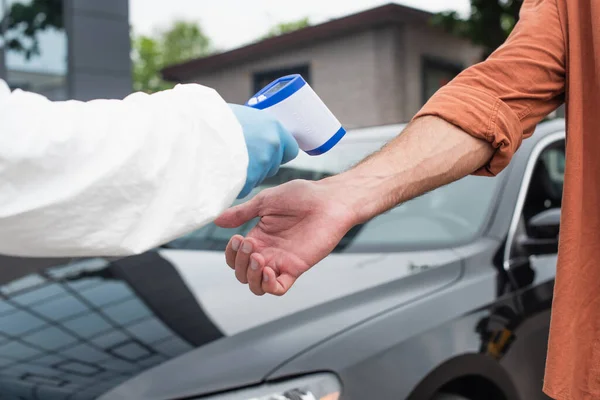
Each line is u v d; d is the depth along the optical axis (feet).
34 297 7.30
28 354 6.03
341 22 39.40
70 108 2.41
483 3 28.19
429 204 8.57
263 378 5.48
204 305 6.57
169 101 2.60
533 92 3.59
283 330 6.01
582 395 3.46
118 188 2.36
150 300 6.88
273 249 3.26
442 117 3.57
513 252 7.75
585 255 3.43
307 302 6.43
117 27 32.14
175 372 5.54
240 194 2.83
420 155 3.47
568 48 3.49
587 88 3.39
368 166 3.43
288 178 9.64
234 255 3.34
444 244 7.80
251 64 44.06
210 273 7.41
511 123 3.55
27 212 2.25
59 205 2.28
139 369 5.62
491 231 7.93
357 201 3.30
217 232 8.89
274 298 6.55
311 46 41.14
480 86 3.62
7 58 30.19
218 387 5.38
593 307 3.43
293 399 5.38
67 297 7.21
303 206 3.26
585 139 3.40
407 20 38.45
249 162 2.79
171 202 2.49
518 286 7.41
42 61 31.04
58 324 6.56
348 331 6.01
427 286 6.90
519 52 3.60
